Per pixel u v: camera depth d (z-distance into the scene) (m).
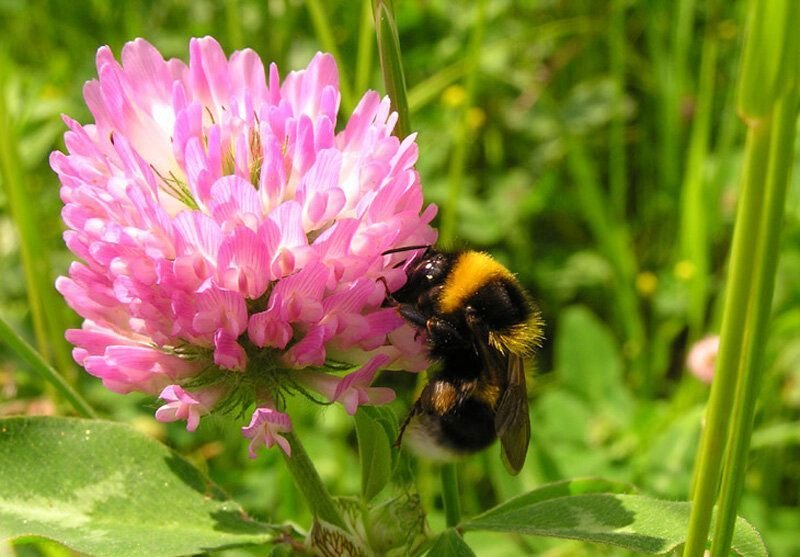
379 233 0.11
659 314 0.20
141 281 0.11
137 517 0.12
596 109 0.23
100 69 0.11
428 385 0.12
